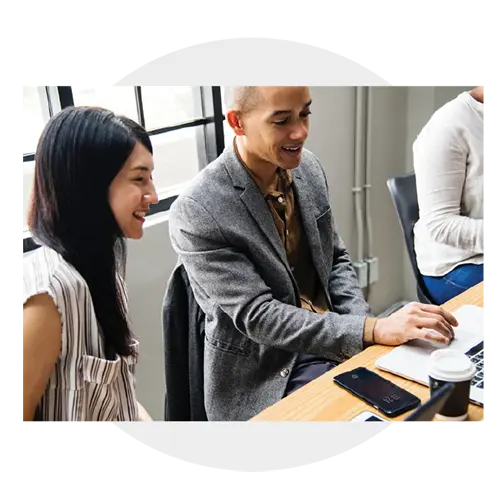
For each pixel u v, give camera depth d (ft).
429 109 7.08
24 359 2.75
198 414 4.15
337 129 6.75
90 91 4.34
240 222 3.75
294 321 3.59
